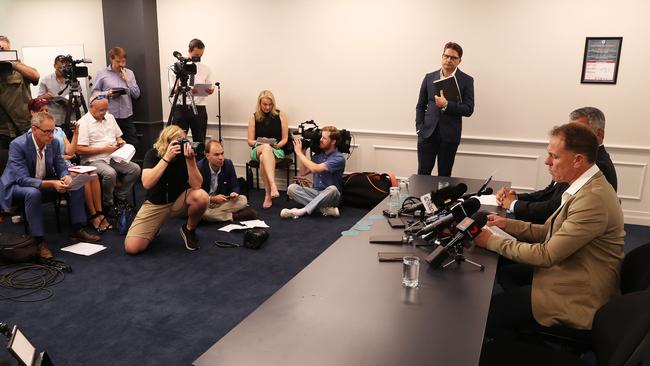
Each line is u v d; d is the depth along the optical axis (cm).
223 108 579
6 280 313
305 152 554
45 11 625
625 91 436
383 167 530
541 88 460
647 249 179
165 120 604
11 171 349
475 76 477
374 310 153
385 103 514
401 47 497
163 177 354
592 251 180
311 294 165
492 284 174
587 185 181
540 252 181
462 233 191
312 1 520
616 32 429
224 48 563
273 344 133
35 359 153
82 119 440
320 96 538
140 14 559
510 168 483
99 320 267
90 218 412
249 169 555
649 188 444
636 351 127
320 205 455
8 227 418
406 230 232
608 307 156
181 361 231
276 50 544
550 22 446
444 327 143
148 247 376
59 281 315
